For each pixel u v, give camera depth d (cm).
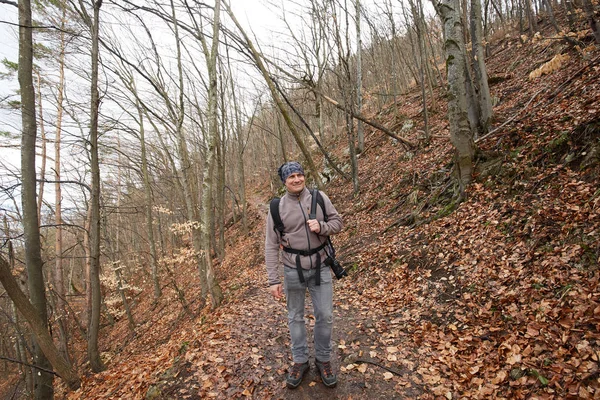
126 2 629
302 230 269
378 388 289
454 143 649
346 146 1923
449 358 311
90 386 492
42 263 527
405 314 424
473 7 784
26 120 516
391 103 2083
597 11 984
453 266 480
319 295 278
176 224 1112
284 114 570
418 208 754
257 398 293
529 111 714
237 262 1452
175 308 1302
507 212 497
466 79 805
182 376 337
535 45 1256
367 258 677
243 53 607
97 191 629
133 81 1243
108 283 1523
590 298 294
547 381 246
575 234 370
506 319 332
